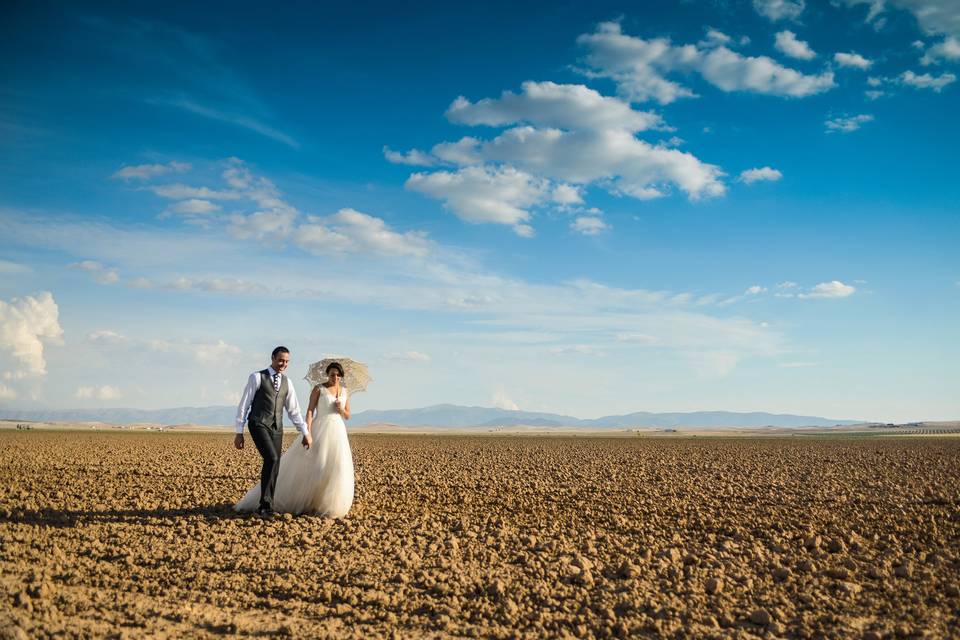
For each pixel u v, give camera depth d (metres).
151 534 9.27
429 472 20.09
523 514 11.92
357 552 8.49
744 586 7.25
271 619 6.10
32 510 10.73
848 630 5.96
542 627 6.02
